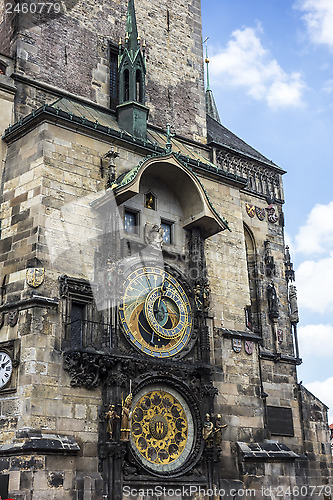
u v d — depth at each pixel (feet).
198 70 139.74
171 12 139.64
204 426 95.25
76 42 119.24
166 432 92.27
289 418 126.41
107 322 89.71
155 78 130.31
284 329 133.39
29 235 90.63
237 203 117.91
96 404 86.74
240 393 104.12
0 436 81.92
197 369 97.35
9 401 82.94
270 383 125.90
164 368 94.22
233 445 99.96
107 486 83.05
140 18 132.87
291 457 104.12
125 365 89.15
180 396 95.81
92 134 100.32
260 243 136.05
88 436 84.58
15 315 86.48
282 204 143.84
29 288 86.99
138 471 87.15
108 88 121.29
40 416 80.94
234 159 138.00
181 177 104.42
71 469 81.00
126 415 85.56
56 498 77.97
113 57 125.49
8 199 96.53
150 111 126.62
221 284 109.29
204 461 94.68
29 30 112.37
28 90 108.37
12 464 78.38
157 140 118.21
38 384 82.07
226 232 113.80
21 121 98.12
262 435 104.42
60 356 85.15
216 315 106.52
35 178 93.61
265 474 101.09
